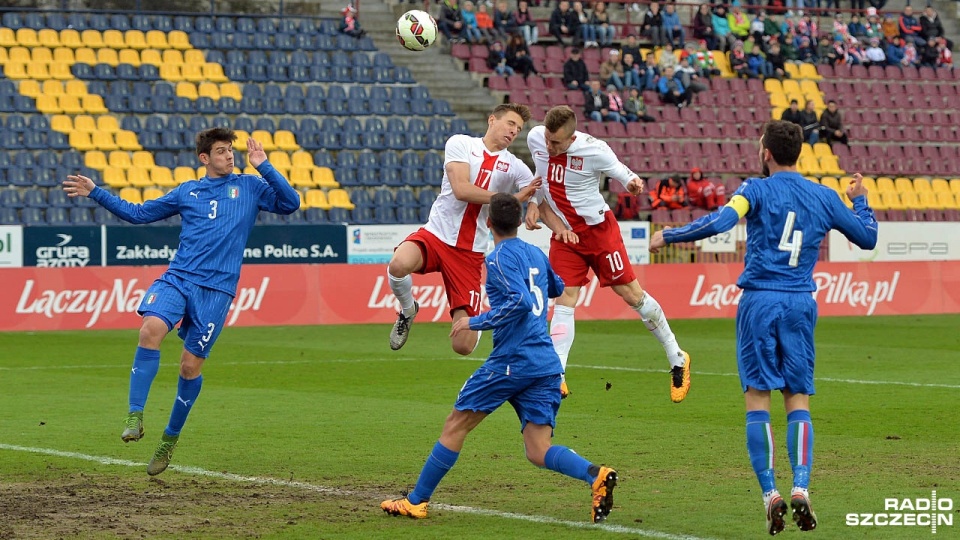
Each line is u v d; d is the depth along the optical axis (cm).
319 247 5416
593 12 7375
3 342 4394
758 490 1834
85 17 6650
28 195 5631
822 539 1531
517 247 1605
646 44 7550
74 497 1781
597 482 1550
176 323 1873
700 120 7088
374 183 6250
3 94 6019
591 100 6812
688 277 5475
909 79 7831
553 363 1598
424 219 6222
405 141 6512
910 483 1880
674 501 1755
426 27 2655
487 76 6988
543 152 2344
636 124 6869
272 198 1953
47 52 6344
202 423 2525
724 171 6925
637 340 4500
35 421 2552
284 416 2628
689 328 4988
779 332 1539
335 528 1588
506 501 1762
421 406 2792
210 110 6306
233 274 1911
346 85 6712
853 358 3841
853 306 5616
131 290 4912
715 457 2119
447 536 1540
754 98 7356
